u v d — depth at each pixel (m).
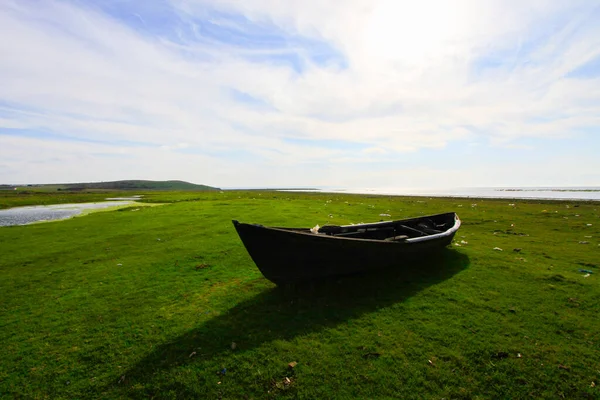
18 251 14.43
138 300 8.52
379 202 40.69
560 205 35.94
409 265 10.84
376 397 4.82
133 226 20.72
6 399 5.00
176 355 5.98
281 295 8.48
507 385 5.01
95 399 4.98
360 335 6.46
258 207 30.00
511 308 7.53
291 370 5.46
